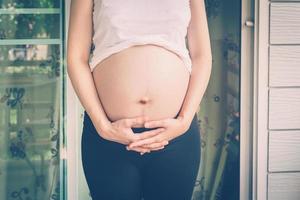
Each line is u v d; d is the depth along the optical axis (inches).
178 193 57.3
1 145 92.8
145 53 55.0
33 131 92.8
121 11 55.1
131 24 55.3
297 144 92.7
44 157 93.4
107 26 55.2
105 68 55.6
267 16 89.7
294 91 91.7
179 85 56.1
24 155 93.3
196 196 98.0
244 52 92.0
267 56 90.6
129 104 55.0
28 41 90.9
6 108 92.1
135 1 55.6
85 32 56.7
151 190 57.5
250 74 92.5
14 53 91.0
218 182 97.4
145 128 54.5
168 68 55.3
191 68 58.0
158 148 54.7
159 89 55.0
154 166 56.1
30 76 91.7
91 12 56.9
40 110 92.4
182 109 56.3
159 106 55.2
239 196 95.0
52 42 91.0
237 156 96.3
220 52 95.1
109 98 55.7
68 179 93.2
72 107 91.8
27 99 92.1
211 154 97.2
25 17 90.5
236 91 95.6
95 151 56.2
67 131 92.3
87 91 55.3
